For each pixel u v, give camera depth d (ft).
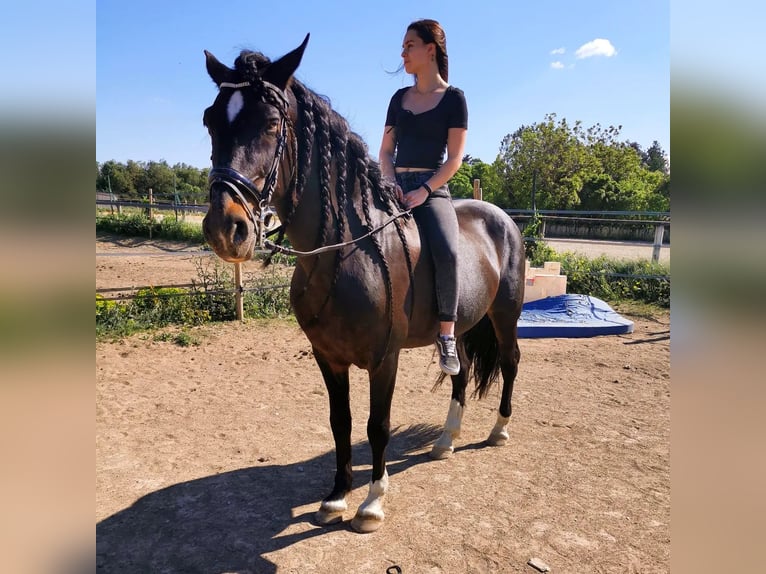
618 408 14.29
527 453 11.46
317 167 7.49
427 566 7.60
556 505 9.29
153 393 14.90
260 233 6.46
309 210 7.47
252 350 19.58
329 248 7.41
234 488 9.83
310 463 10.94
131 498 9.41
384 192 8.34
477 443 12.00
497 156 119.96
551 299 26.40
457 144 8.84
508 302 11.48
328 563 7.67
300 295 7.93
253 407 14.06
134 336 20.59
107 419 12.98
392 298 8.00
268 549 7.99
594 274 30.91
